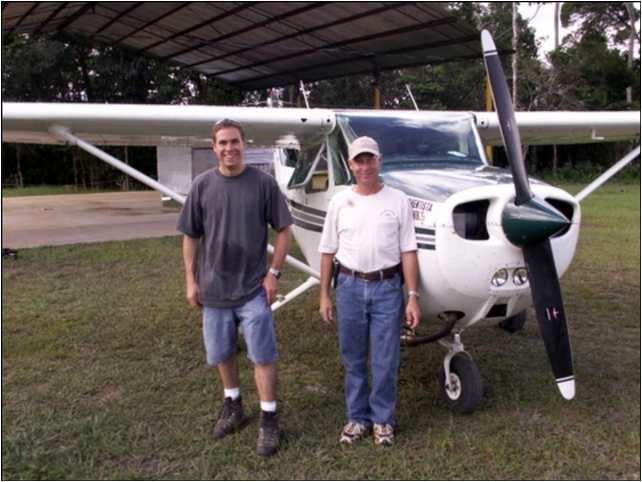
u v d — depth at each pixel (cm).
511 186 292
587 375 374
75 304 546
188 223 283
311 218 412
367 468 266
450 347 327
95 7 1167
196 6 1141
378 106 1408
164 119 351
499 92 308
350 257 282
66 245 860
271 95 2075
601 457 275
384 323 281
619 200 1505
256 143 445
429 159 363
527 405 331
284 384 363
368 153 271
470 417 316
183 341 443
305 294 580
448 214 281
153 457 278
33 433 299
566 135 510
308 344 436
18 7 1091
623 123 458
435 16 988
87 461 273
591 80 2628
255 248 280
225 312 284
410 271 284
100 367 391
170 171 1448
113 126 362
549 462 270
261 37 1306
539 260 286
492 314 307
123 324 485
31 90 2116
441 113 403
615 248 815
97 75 2105
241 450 282
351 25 1127
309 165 418
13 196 1892
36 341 439
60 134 354
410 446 285
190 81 2111
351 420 294
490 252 283
